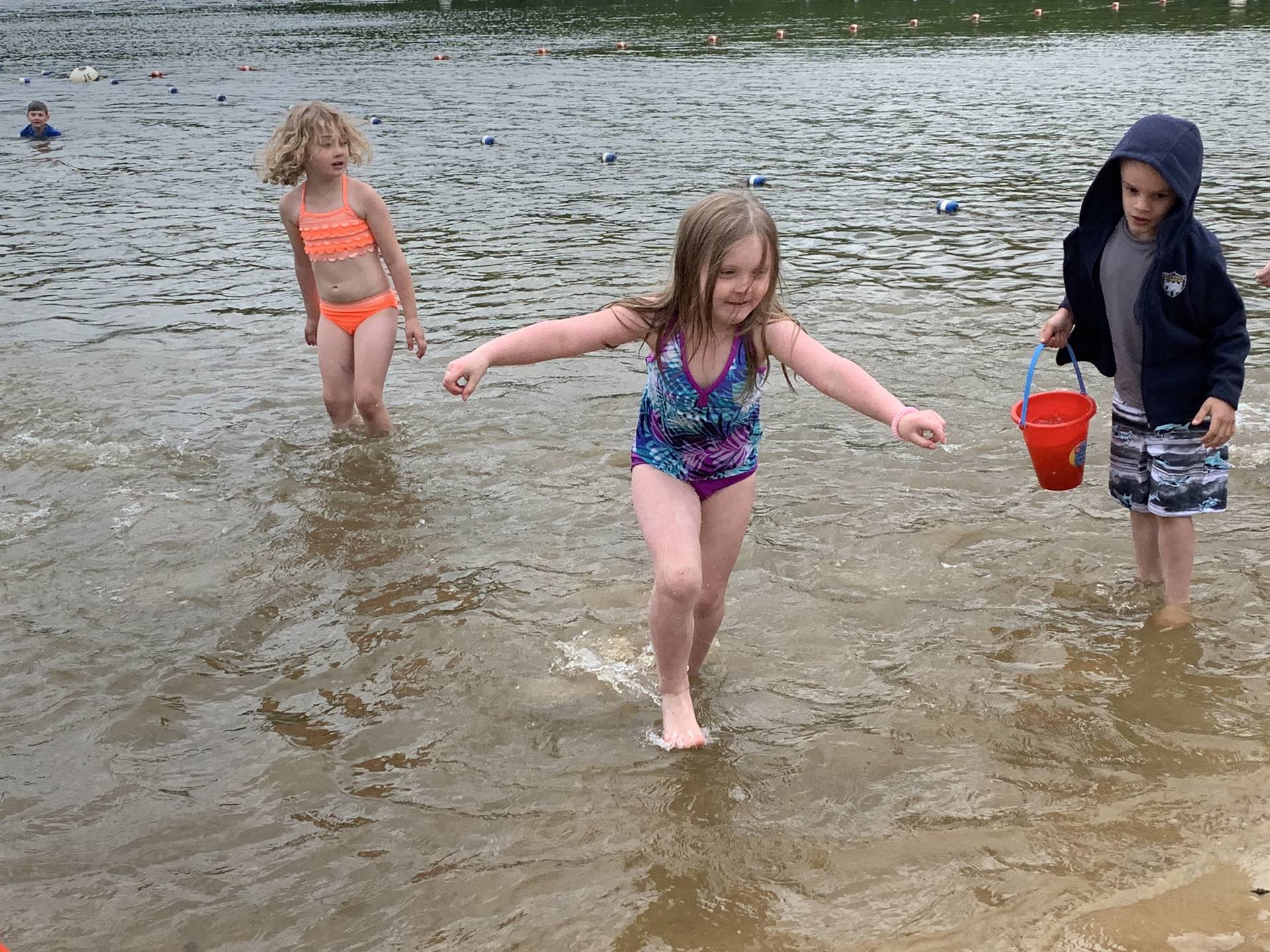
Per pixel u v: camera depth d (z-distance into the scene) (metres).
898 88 19.78
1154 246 4.04
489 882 3.12
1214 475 4.17
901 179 12.56
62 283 9.45
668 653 3.62
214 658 4.26
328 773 3.61
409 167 14.11
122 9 45.19
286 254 10.27
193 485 5.68
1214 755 3.49
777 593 4.55
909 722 3.74
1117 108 16.67
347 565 4.90
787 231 10.48
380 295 6.18
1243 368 3.98
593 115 17.81
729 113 17.61
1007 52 24.39
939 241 9.95
